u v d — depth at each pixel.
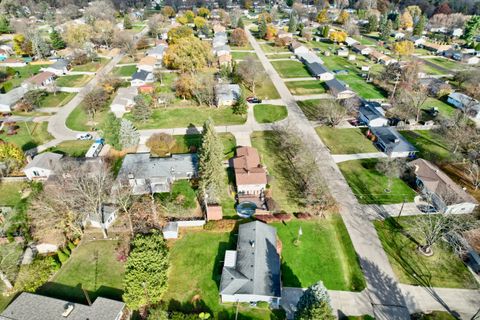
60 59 141.50
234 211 62.31
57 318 41.91
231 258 50.12
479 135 79.19
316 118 97.50
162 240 51.03
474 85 115.12
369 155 79.81
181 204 63.50
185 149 81.44
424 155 80.19
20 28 177.75
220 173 61.72
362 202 64.94
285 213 61.69
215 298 46.69
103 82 114.88
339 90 109.19
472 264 52.34
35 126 92.62
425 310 45.72
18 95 105.62
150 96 106.56
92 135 88.25
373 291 48.16
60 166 67.88
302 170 71.31
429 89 116.12
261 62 146.38
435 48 166.88
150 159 72.88
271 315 44.62
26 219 59.88
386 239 56.81
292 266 51.50
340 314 44.94
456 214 59.78
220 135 87.69
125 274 46.19
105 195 60.59
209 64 138.12
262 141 85.25
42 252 53.28
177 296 46.94
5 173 72.19
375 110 97.00
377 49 169.00
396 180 71.12
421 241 56.44
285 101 108.38
